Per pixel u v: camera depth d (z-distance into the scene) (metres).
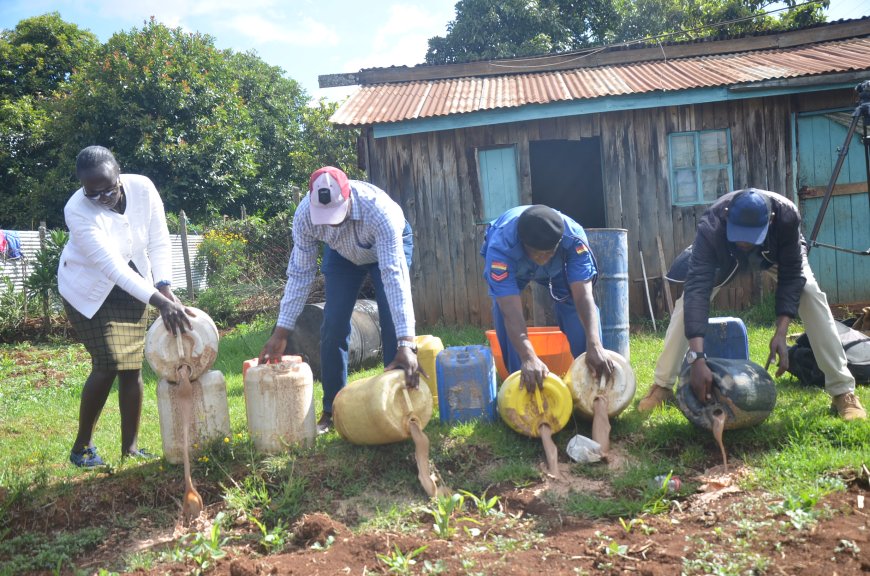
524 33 22.58
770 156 8.83
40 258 11.62
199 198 23.11
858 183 8.70
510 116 8.79
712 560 2.60
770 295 8.82
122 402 4.05
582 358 3.91
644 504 3.19
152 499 3.59
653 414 4.35
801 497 3.00
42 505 3.52
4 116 25.64
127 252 3.91
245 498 3.43
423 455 3.52
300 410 3.82
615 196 9.05
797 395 4.57
